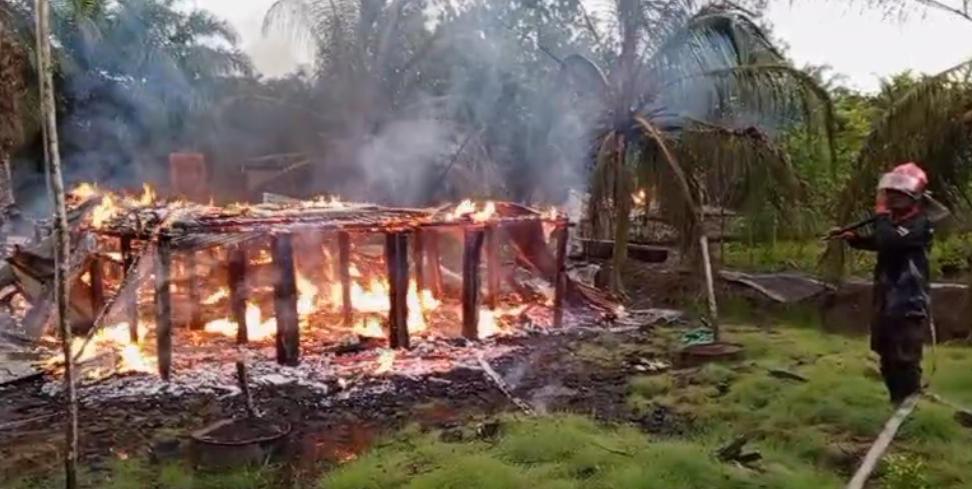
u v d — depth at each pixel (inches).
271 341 317.1
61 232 165.2
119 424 220.1
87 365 271.0
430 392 256.1
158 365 264.5
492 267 390.6
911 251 224.7
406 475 181.6
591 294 407.2
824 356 300.0
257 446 189.9
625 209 414.0
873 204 331.3
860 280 380.2
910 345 224.1
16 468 187.8
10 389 251.1
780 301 387.5
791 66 437.1
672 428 222.1
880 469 187.9
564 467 184.1
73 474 166.9
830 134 434.0
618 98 453.1
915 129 316.2
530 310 395.2
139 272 300.8
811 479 179.6
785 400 237.9
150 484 178.4
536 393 258.1
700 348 302.8
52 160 163.5
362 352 301.4
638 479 174.7
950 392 245.3
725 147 427.2
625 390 261.1
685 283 426.6
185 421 223.0
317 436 213.2
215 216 300.5
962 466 188.4
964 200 346.6
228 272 338.3
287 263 279.0
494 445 200.4
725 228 462.9
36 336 306.3
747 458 191.8
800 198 435.2
